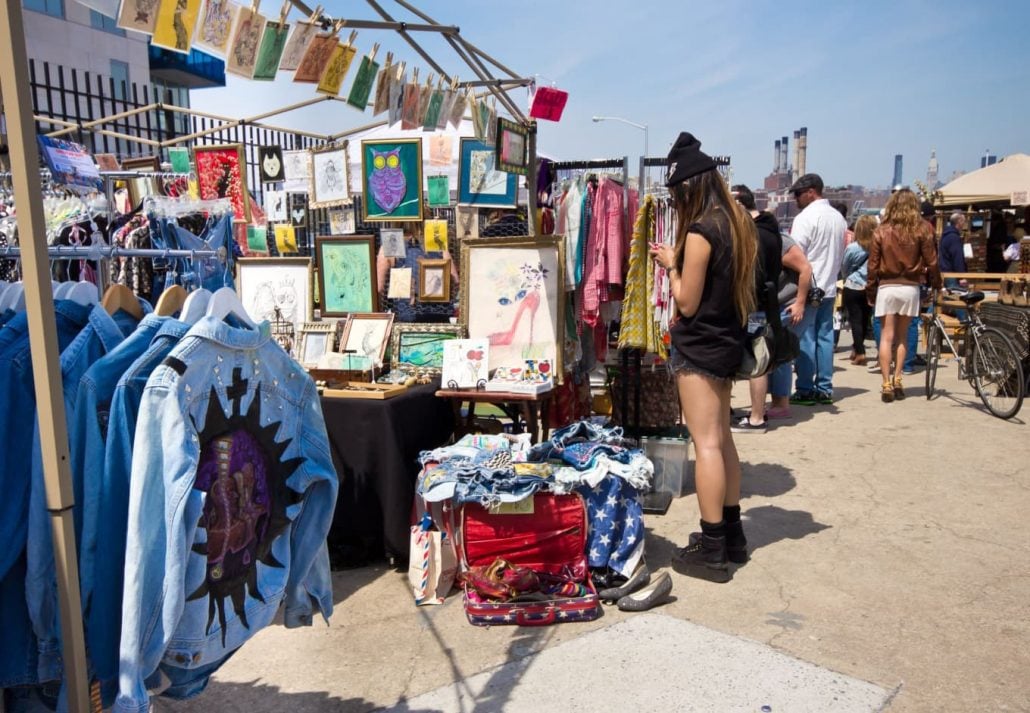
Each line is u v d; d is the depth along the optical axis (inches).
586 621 131.9
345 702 110.2
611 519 140.3
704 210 138.5
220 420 73.4
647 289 183.9
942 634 123.1
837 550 157.3
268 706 109.6
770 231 152.6
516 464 145.3
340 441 154.7
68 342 78.5
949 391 307.9
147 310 92.1
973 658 115.9
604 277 201.5
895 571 146.8
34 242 60.4
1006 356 255.6
